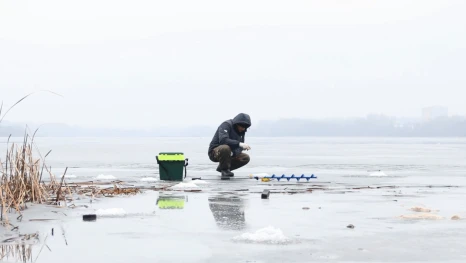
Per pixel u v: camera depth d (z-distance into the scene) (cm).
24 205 787
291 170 1873
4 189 779
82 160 2630
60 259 509
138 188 1146
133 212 795
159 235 622
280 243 580
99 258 513
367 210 827
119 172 1744
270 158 2955
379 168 1997
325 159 2838
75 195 972
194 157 3050
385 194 1066
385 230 656
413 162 2497
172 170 1414
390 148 5500
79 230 648
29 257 515
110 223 700
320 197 1011
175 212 801
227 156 1499
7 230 645
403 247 561
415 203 918
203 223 704
